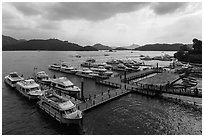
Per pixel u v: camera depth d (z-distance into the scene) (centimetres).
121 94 5200
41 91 4900
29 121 3622
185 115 3962
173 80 6938
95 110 4159
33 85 5197
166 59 18288
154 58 19325
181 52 15688
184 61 14350
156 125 3472
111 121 3612
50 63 14350
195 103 4691
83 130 3234
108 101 4703
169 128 3356
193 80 7138
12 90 5862
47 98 3950
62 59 18975
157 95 5316
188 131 3250
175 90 5088
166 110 4238
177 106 4506
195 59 12912
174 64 12200
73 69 9594
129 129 3300
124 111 4138
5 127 3362
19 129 3297
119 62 14075
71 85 5622
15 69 10556
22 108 4300
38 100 4712
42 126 3416
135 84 6288
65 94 5256
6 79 6825
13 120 3659
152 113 4056
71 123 3375
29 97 4725
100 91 5725
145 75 8494
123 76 7969
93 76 7975
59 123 3525
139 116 3878
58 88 5644
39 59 18438
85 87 6316
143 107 4416
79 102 4456
